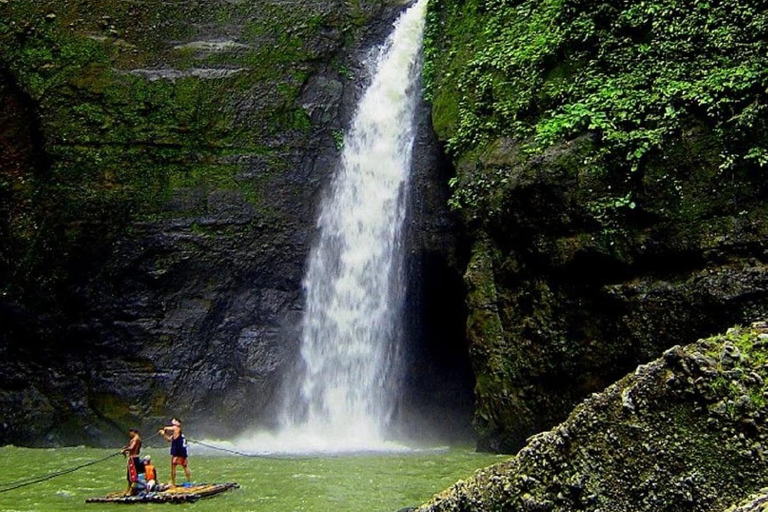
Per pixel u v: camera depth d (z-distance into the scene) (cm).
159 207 1747
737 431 490
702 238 1062
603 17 1304
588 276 1188
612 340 1147
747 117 1046
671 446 507
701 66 1145
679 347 532
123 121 1756
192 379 1714
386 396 1723
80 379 1688
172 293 1742
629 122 1173
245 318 1786
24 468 1318
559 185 1212
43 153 1722
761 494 457
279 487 1061
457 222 1584
